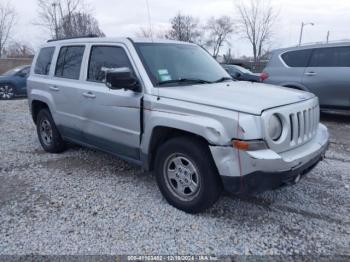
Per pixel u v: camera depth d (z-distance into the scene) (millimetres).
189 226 3475
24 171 5016
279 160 3088
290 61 8867
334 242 3213
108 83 3922
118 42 4375
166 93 3713
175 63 4324
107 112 4359
